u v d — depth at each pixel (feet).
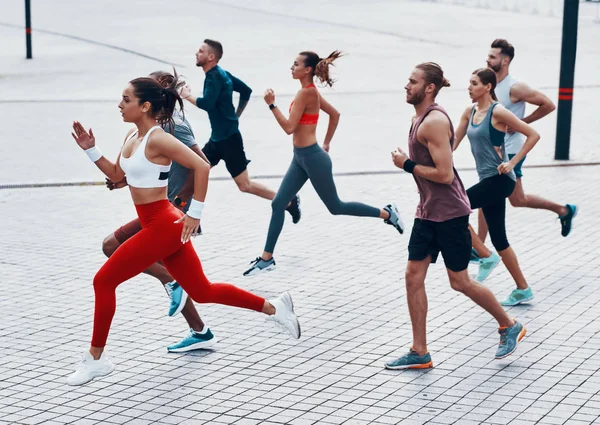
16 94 77.20
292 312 24.99
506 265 29.66
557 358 25.39
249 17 145.59
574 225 39.96
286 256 35.76
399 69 93.09
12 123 64.80
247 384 23.90
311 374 24.50
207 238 38.34
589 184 48.06
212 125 38.42
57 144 58.08
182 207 35.14
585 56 102.73
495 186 29.14
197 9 158.30
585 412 21.95
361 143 59.88
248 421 21.71
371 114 70.49
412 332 26.20
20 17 143.23
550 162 53.83
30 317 28.96
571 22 53.21
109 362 23.36
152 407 22.53
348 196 45.78
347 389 23.52
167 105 23.18
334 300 30.50
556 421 21.48
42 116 67.62
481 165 29.35
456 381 23.93
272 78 85.15
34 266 34.30
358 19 144.77
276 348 26.43
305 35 121.80
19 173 50.21
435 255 24.82
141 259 23.03
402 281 32.55
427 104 24.16
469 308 29.68
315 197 46.55
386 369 24.79
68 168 51.65
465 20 144.56
